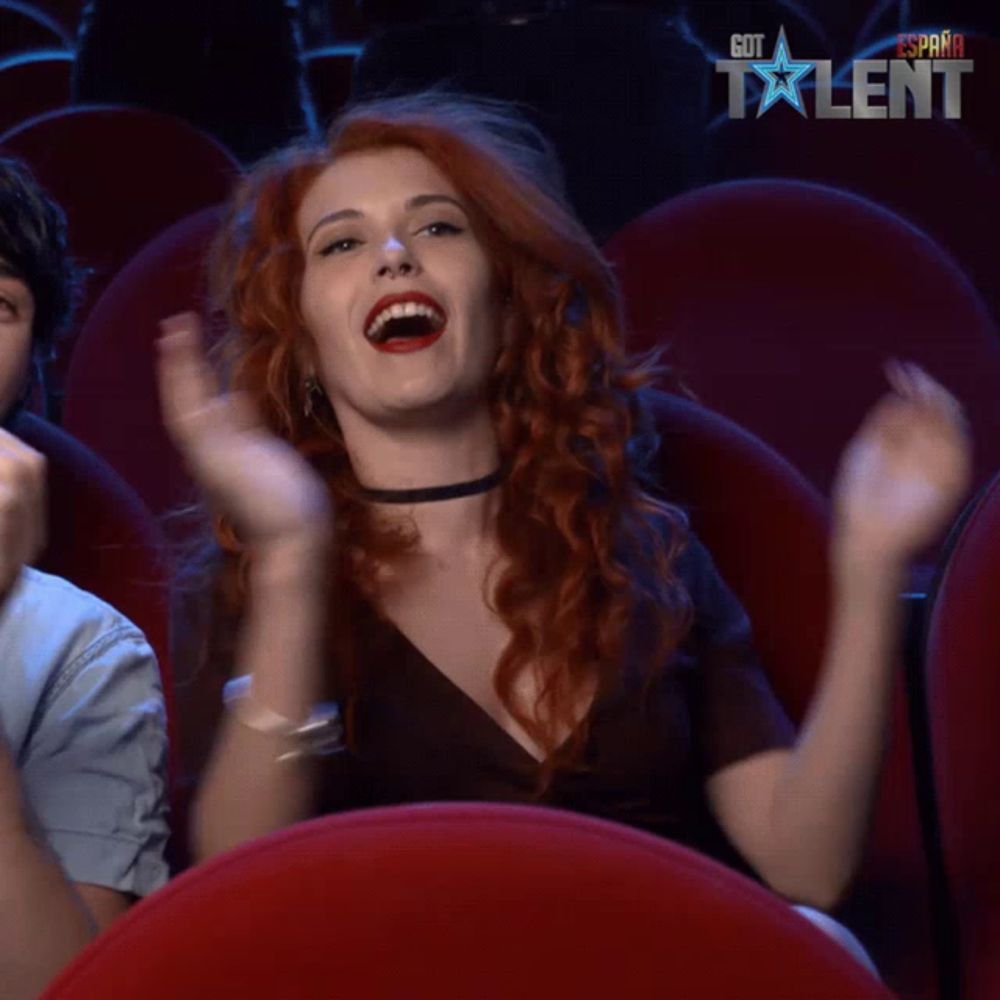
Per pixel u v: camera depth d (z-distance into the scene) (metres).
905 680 1.57
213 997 0.69
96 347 2.18
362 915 0.69
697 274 2.13
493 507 1.56
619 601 1.51
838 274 2.12
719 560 1.63
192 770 1.51
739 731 1.55
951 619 1.43
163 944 0.70
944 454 1.36
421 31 3.09
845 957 0.71
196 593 1.55
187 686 1.53
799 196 2.15
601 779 1.47
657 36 3.05
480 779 1.45
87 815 1.36
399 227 1.57
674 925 0.69
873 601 1.39
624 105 3.03
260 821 1.32
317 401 1.63
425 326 1.54
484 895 0.69
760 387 2.12
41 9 4.12
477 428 1.56
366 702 1.46
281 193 1.62
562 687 1.47
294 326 1.62
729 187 2.18
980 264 2.82
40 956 1.20
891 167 2.90
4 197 1.51
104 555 1.61
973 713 1.40
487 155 1.61
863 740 1.42
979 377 2.09
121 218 2.61
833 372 2.11
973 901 1.40
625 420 1.61
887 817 1.58
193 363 1.33
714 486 1.64
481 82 3.04
